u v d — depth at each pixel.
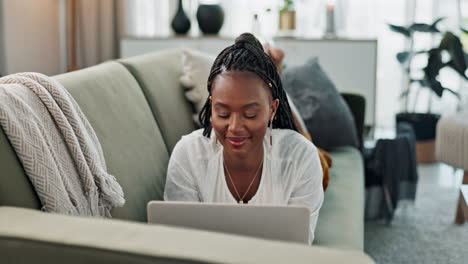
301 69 2.57
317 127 2.47
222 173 1.38
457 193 3.18
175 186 1.41
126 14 4.14
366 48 3.70
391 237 2.56
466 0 3.91
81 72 1.53
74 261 0.79
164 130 1.83
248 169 1.36
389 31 4.10
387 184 2.67
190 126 2.00
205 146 1.42
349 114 2.58
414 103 3.77
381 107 4.25
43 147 1.10
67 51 4.25
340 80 3.76
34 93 1.19
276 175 1.37
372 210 2.74
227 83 1.13
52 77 1.37
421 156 3.74
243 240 0.81
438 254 2.39
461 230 2.65
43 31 3.93
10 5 3.53
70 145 1.19
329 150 2.56
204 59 2.08
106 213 1.30
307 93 2.51
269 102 1.20
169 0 4.16
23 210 0.93
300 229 0.99
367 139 3.82
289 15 3.87
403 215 2.83
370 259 0.78
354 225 1.75
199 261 0.75
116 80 1.66
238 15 4.15
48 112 1.19
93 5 4.10
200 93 2.02
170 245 0.79
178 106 1.97
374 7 4.07
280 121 1.41
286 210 0.99
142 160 1.58
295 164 1.38
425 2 3.98
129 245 0.79
